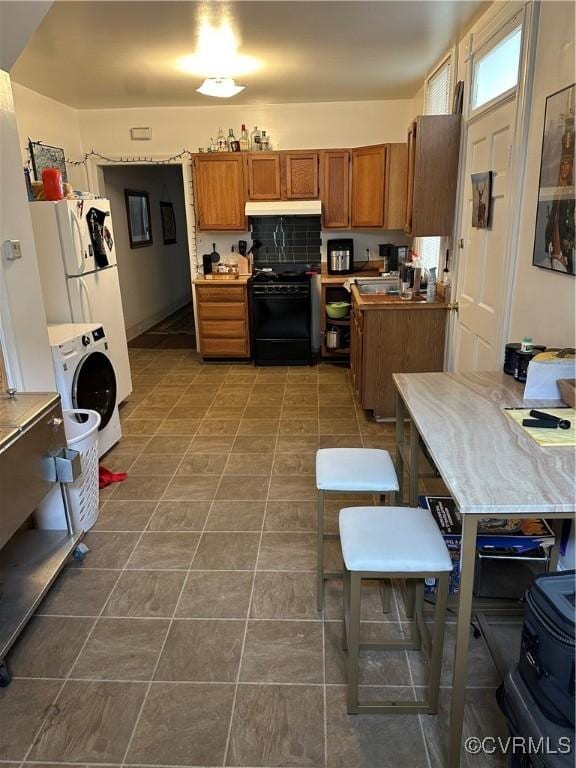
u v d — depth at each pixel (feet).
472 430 5.77
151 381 17.25
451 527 7.09
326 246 19.38
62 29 10.21
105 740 5.43
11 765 5.22
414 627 6.43
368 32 10.84
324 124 18.19
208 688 5.99
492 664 6.26
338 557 8.23
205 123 18.44
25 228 8.16
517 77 8.38
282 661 6.35
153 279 25.91
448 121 11.63
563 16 7.01
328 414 14.05
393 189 16.87
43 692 5.99
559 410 6.28
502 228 9.26
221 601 7.34
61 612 7.19
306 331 18.29
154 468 11.24
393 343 12.93
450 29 10.82
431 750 5.30
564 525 6.76
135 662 6.36
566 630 4.03
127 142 18.74
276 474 10.86
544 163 7.59
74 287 11.96
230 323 18.56
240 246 19.45
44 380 8.77
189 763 5.19
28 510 6.86
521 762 4.44
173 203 28.68
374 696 5.88
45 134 16.42
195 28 10.30
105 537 8.84
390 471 6.88
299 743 5.37
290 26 10.34
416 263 15.17
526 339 7.51
